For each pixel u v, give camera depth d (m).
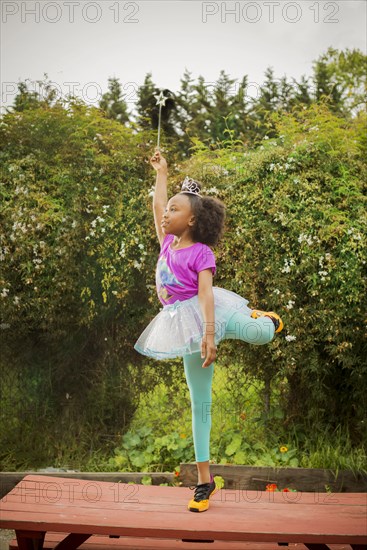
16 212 4.64
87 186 4.77
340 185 4.52
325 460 4.43
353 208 4.46
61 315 4.79
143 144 4.87
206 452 3.12
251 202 4.55
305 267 4.37
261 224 4.50
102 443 4.93
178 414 4.94
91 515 2.93
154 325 3.31
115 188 4.81
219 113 7.30
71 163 4.78
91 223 4.75
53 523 2.82
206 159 4.82
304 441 4.73
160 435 4.93
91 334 4.93
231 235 4.57
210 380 3.16
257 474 4.37
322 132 4.60
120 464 4.71
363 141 4.76
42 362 4.95
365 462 4.41
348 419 4.74
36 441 4.87
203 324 3.04
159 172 3.54
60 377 4.95
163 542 3.32
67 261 4.68
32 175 4.71
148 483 4.46
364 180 4.54
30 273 4.64
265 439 4.75
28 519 2.86
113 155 4.81
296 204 4.44
